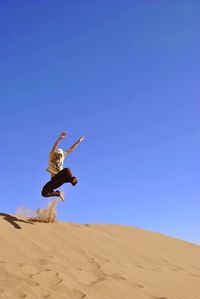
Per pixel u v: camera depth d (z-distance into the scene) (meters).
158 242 14.15
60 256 10.18
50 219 12.59
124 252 11.88
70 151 11.77
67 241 11.38
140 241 13.52
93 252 11.07
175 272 10.99
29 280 8.24
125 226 14.95
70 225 12.84
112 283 8.94
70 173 11.28
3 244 10.09
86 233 12.52
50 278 8.52
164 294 8.98
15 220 11.78
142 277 9.82
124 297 8.35
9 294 7.56
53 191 11.62
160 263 11.80
